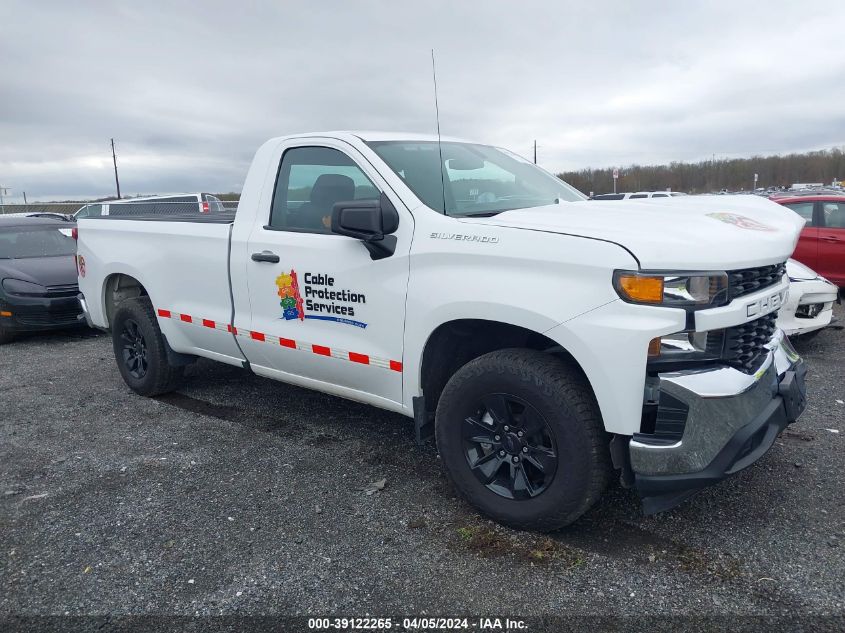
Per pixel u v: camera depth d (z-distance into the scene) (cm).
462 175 376
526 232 287
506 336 336
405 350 331
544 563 283
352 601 262
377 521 323
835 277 870
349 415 479
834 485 346
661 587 265
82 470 393
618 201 369
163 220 495
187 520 329
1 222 941
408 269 325
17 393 565
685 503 332
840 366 577
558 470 285
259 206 411
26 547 308
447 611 254
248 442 431
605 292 262
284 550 299
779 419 291
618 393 262
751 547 291
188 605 262
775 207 363
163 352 509
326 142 381
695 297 257
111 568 289
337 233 326
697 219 298
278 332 397
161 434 450
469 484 317
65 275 822
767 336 301
